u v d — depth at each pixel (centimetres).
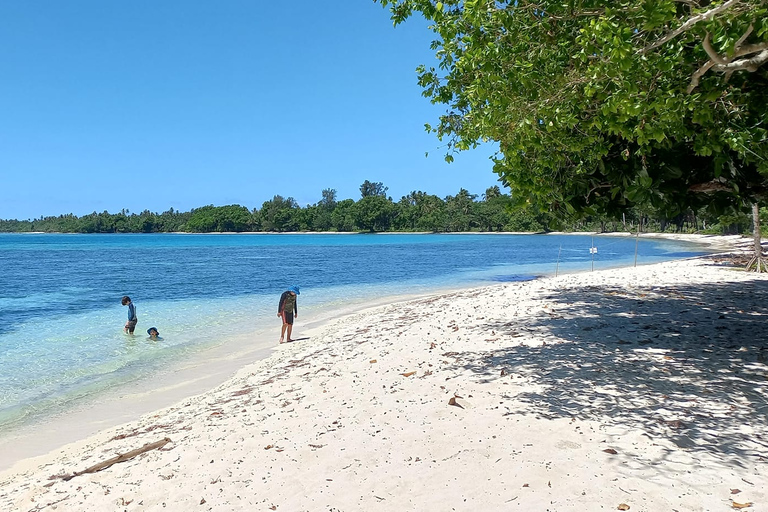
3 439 852
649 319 1246
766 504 440
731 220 851
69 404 1031
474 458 561
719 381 766
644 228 13250
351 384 912
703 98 596
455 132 977
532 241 11881
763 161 591
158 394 1085
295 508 490
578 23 664
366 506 482
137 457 672
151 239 17588
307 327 1827
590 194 864
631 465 523
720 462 521
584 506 450
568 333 1140
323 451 619
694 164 754
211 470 597
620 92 540
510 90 644
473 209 19988
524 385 802
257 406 851
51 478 639
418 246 9712
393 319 1688
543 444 584
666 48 600
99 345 1579
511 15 625
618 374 823
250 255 7288
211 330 1814
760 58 549
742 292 1627
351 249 8794
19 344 1602
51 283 3600
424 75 951
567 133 712
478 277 3625
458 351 1070
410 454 587
